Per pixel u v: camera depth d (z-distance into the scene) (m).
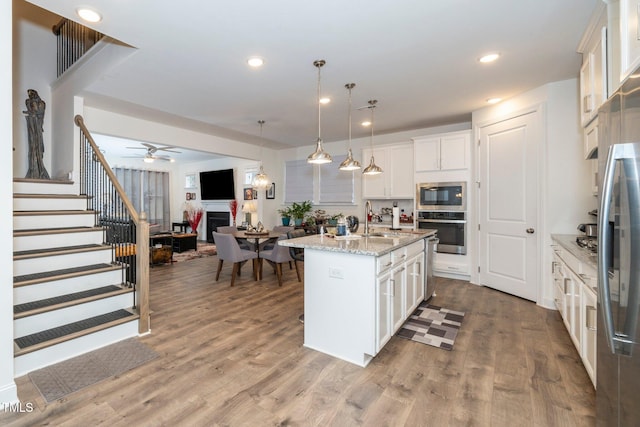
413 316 3.26
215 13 2.11
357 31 2.36
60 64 4.41
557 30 2.37
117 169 8.81
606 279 1.28
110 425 1.67
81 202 3.75
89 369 2.20
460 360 2.37
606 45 2.04
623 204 1.20
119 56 2.89
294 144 6.77
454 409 1.81
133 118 4.62
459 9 2.10
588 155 2.69
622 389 1.23
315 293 2.55
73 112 3.84
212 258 6.70
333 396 1.93
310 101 3.94
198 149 5.61
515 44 2.57
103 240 3.47
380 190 5.54
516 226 3.81
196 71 3.05
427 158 4.84
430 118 4.74
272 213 7.24
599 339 1.44
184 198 10.32
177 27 2.28
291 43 2.52
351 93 3.67
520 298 3.79
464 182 4.52
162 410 1.79
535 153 3.57
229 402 1.87
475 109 4.31
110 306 2.83
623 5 1.54
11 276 1.83
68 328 2.49
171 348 2.54
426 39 2.48
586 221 3.27
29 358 2.16
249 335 2.81
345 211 6.43
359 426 1.68
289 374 2.18
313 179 6.83
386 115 4.58
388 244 2.58
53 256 2.90
